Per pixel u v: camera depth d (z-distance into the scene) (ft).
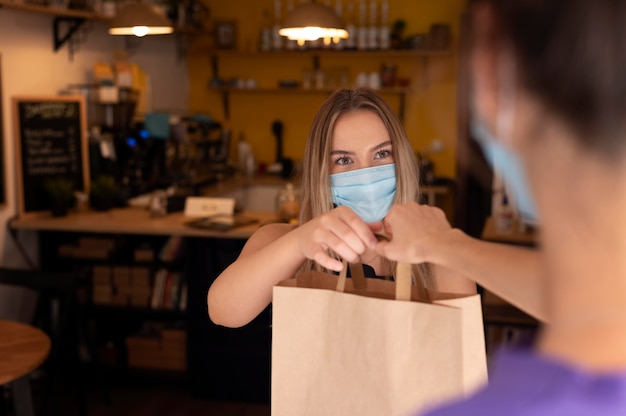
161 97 20.58
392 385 3.61
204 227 13.19
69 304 11.09
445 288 4.92
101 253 14.14
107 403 13.38
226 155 21.86
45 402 11.28
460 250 2.78
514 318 12.15
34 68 14.48
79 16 14.69
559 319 1.48
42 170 14.29
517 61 1.37
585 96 1.34
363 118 5.32
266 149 22.53
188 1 20.58
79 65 16.08
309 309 3.79
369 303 3.63
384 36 20.47
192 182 17.63
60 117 14.52
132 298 14.11
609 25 1.31
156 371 14.26
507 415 1.42
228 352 13.65
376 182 5.29
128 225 13.39
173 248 14.07
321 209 5.41
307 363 3.82
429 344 3.52
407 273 3.62
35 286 11.15
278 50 21.11
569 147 1.39
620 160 1.36
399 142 5.33
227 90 22.13
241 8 22.04
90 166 15.30
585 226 1.42
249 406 13.60
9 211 13.88
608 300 1.42
